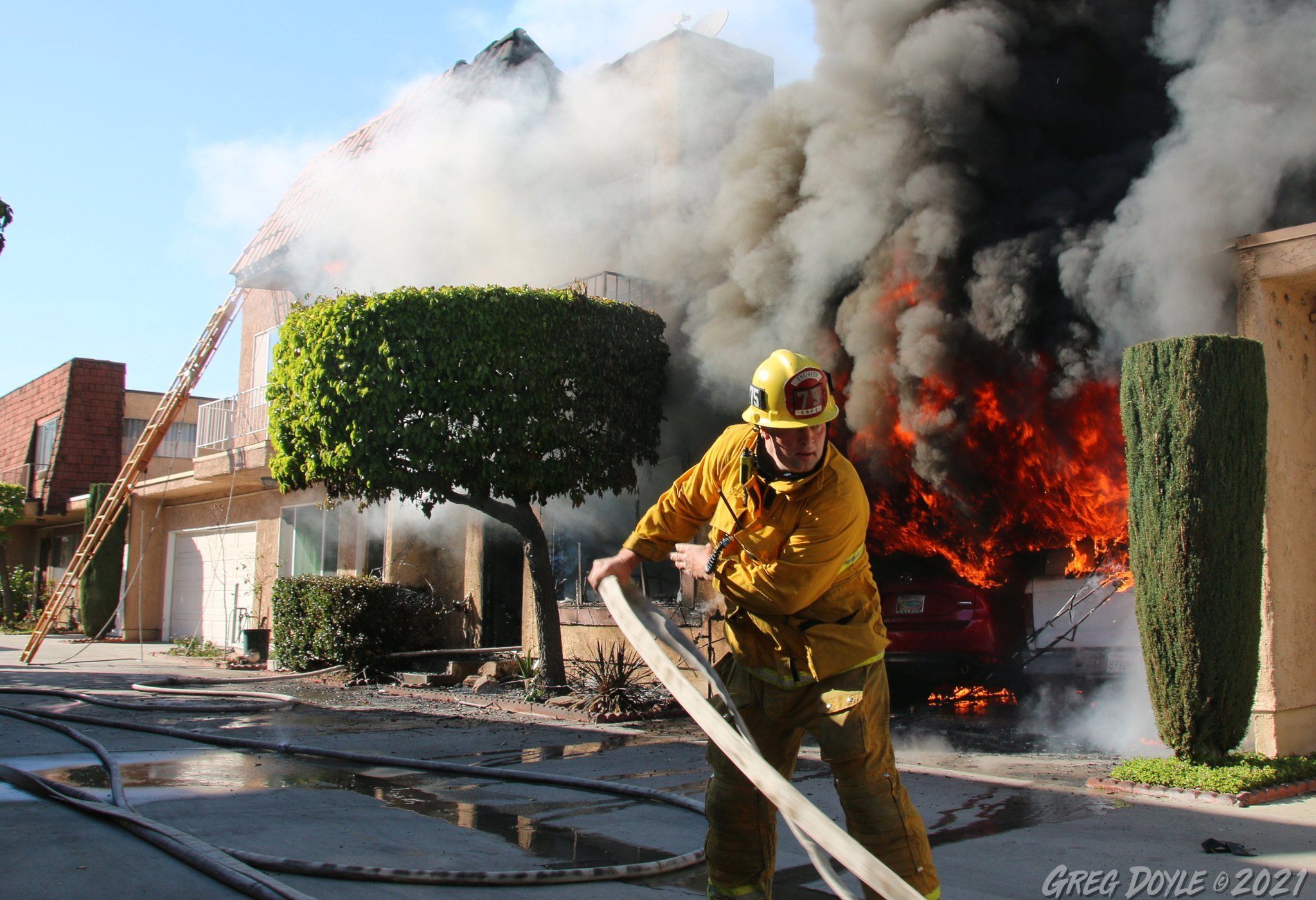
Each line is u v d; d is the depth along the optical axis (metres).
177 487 18.50
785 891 3.57
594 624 10.45
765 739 2.82
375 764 6.05
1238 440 5.46
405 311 8.91
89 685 10.97
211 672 13.06
